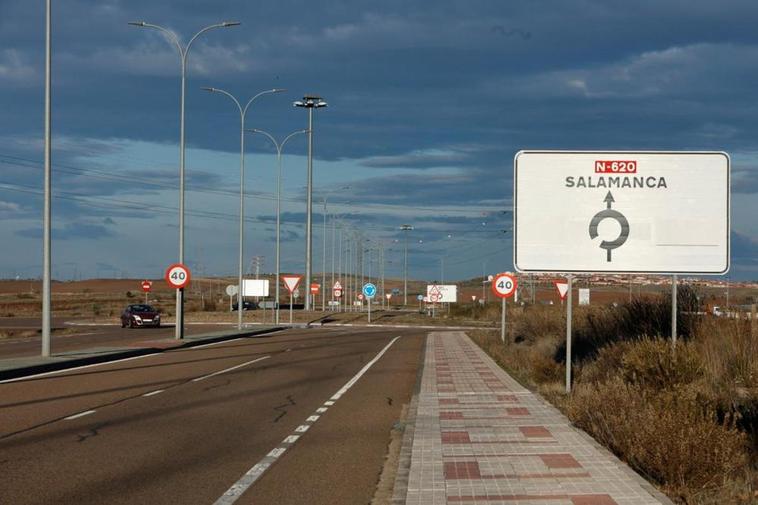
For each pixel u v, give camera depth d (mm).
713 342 15844
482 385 18953
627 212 15766
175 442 11773
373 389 19172
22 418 14039
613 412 11344
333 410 15352
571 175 15891
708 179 15648
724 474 8664
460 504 7715
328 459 10562
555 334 30578
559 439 11234
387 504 8203
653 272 15680
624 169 15805
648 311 21281
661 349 13508
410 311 101000
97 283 190125
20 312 88062
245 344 37844
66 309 95625
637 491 8094
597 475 8844
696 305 20453
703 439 8688
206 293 159500
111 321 67688
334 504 8258
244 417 14359
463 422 12992
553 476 8844
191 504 8203
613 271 15781
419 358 29047
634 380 13180
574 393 15344
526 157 15969
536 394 16969
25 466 9984
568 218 15867
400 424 13438
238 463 10266
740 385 13359
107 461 10328
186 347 35531
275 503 8281
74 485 8961
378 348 35125
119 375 22234
